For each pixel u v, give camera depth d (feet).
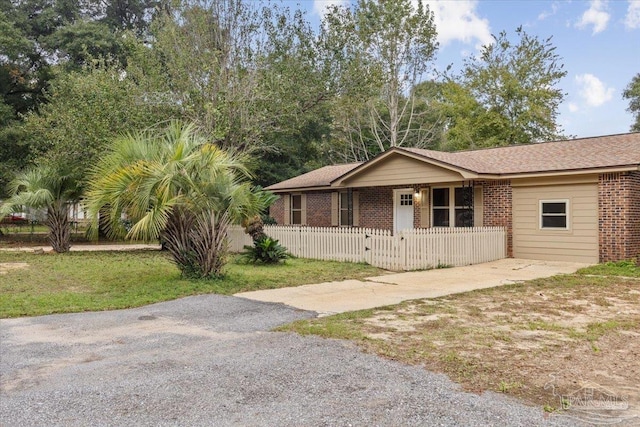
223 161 33.78
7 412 11.87
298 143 112.47
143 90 59.31
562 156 50.24
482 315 22.95
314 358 16.11
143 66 64.59
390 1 98.89
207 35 64.44
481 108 123.13
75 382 14.01
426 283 33.60
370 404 12.28
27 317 22.89
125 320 22.31
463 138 120.47
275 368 15.14
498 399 12.60
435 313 23.40
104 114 55.01
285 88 63.00
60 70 72.59
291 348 17.37
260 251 44.32
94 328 20.75
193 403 12.42
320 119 110.11
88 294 28.71
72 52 90.33
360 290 30.63
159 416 11.64
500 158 56.34
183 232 34.12
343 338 18.62
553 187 47.47
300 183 76.02
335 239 47.44
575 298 27.63
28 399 12.71
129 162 32.71
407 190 61.98
